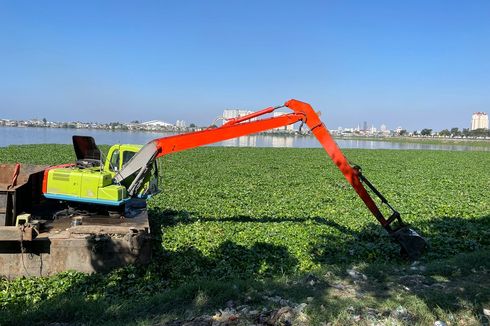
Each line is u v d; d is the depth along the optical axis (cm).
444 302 683
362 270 866
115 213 1014
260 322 603
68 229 873
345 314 622
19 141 7256
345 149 7481
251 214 1438
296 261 968
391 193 2053
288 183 2362
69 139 8219
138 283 833
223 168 3212
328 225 1290
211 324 596
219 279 845
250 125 995
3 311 669
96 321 636
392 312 646
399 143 12675
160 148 985
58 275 841
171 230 1174
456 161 4972
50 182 964
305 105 1015
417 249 1005
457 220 1368
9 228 823
